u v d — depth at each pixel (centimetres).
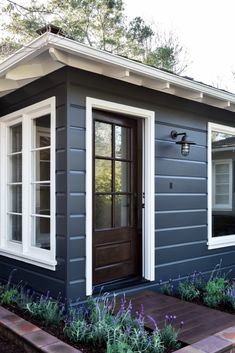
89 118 339
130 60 328
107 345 239
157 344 244
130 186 408
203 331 275
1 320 289
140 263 411
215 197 482
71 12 930
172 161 421
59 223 329
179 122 431
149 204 395
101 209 376
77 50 294
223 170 494
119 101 368
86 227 333
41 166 373
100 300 328
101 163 375
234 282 435
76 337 263
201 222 456
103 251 375
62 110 328
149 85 383
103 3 1205
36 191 379
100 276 371
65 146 322
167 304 339
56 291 332
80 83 333
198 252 450
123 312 291
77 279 325
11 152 429
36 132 381
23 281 382
